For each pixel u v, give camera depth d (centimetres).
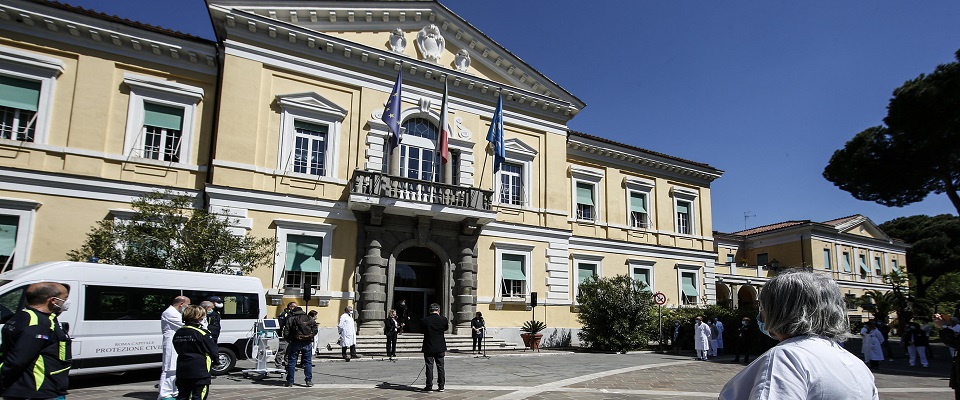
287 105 1891
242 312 1298
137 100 1748
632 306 2208
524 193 2359
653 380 1312
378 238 1955
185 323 673
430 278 2166
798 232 4338
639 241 2797
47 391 462
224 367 1238
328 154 1944
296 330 1121
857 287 4481
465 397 1015
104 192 1658
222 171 1750
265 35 1891
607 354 2098
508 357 1836
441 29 2255
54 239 1580
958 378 775
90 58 1706
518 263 2295
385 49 2117
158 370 1304
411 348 1866
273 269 1783
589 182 2714
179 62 1831
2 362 451
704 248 3036
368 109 2041
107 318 1091
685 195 3031
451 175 2169
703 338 1975
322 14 1991
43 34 1652
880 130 2517
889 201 2716
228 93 1798
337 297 1869
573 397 1032
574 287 2527
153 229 1412
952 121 2100
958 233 4638
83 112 1669
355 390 1077
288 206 1844
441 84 2206
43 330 464
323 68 1978
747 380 228
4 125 1593
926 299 3669
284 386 1109
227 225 1555
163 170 1745
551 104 2455
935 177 2478
